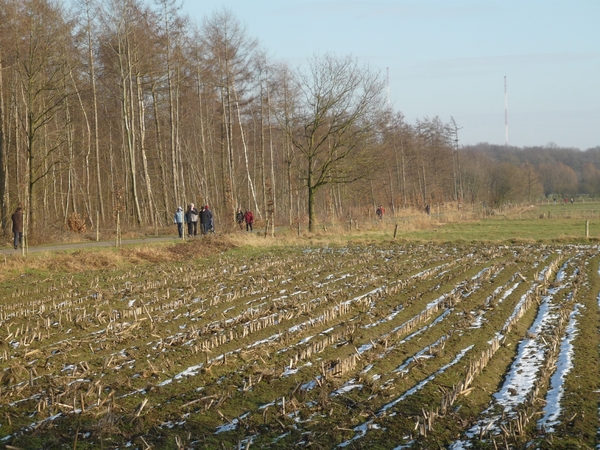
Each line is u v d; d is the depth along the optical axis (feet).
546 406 29.19
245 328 42.73
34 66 111.65
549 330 44.32
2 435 25.54
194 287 61.77
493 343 39.09
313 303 52.95
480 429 25.95
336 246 108.47
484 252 95.04
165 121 171.22
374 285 63.16
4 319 46.73
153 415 27.78
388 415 28.02
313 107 136.98
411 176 321.93
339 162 137.90
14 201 127.03
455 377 33.55
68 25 123.65
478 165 357.20
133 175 133.28
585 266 78.69
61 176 154.10
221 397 29.78
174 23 138.72
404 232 143.33
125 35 131.64
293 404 28.53
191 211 119.75
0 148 111.86
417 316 47.16
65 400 28.96
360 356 37.17
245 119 191.72
